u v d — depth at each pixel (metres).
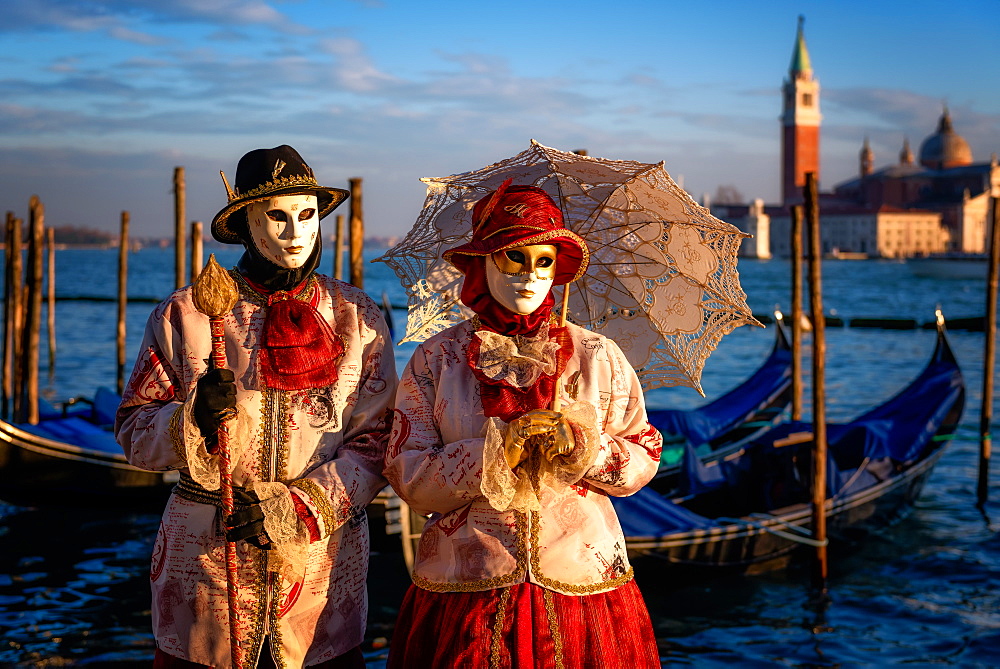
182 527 2.36
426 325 2.76
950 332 31.27
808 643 6.43
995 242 11.12
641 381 2.73
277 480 2.35
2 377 14.36
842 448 9.31
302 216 2.37
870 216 142.50
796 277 12.88
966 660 6.12
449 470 2.18
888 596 7.32
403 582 7.20
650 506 7.46
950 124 179.75
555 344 2.31
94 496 8.98
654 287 2.72
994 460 12.37
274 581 2.34
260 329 2.38
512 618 2.21
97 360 23.38
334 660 2.45
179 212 14.07
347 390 2.43
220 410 2.16
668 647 6.40
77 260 139.12
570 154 2.51
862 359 24.92
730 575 7.57
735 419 11.70
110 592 7.20
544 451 2.12
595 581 2.28
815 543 7.56
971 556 8.32
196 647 2.34
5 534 8.70
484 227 2.30
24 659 5.89
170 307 2.42
